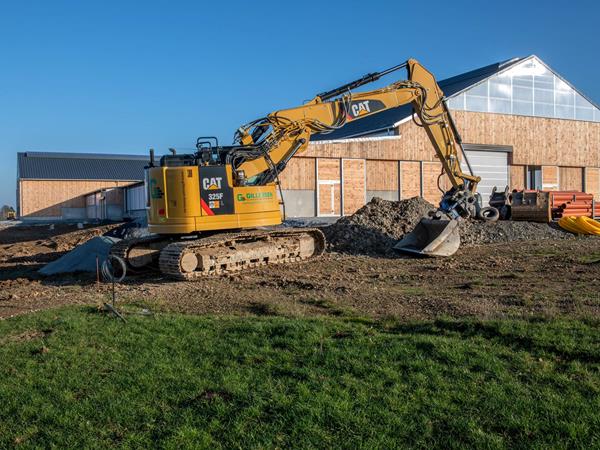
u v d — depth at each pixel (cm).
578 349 634
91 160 5544
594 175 3638
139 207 3756
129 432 500
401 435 471
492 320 747
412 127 3020
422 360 622
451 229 1584
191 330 788
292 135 1448
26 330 828
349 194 2867
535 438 460
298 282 1160
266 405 533
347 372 603
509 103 3328
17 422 530
